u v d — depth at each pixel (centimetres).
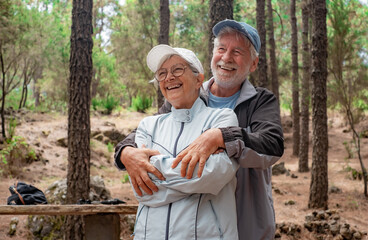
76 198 473
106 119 1648
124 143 166
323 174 693
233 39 186
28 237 552
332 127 1683
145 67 1773
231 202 149
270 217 179
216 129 145
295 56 1399
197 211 140
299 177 1079
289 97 2278
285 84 2075
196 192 139
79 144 478
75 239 461
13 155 941
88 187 485
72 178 476
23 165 972
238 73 187
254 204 178
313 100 715
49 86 1892
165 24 1122
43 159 1045
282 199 768
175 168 140
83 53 486
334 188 820
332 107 853
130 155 151
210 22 492
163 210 143
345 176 983
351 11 803
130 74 2230
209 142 140
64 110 1781
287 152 1504
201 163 136
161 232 141
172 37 1798
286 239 559
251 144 146
